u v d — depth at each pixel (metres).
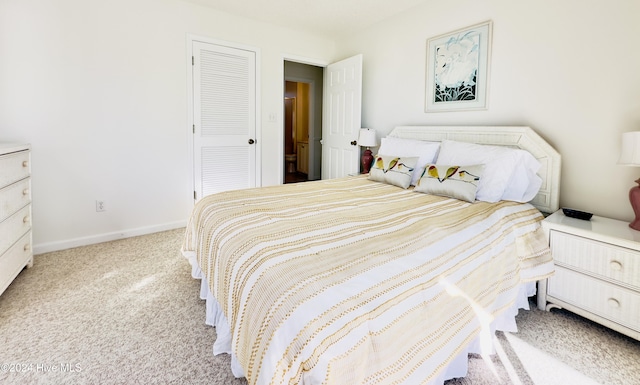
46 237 2.73
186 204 3.46
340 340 0.84
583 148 2.13
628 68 1.91
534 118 2.37
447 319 1.18
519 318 1.86
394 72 3.50
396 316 0.98
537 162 2.22
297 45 4.04
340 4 3.21
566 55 2.17
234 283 1.18
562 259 1.85
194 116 3.41
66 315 1.80
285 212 1.72
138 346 1.56
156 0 3.05
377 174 2.78
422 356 1.06
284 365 0.84
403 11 3.35
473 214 1.78
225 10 3.41
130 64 2.97
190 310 1.88
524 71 2.40
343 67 3.99
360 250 1.21
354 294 0.95
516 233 1.78
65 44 2.66
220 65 3.50
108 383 1.33
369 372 0.90
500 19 2.53
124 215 3.10
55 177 2.73
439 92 3.04
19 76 2.51
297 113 7.33
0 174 1.88
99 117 2.88
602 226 1.82
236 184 3.78
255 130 3.84
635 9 1.86
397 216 1.69
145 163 3.16
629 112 1.93
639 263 1.55
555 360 1.51
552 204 2.22
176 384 1.33
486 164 2.21
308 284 0.96
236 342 1.07
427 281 1.12
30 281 2.19
